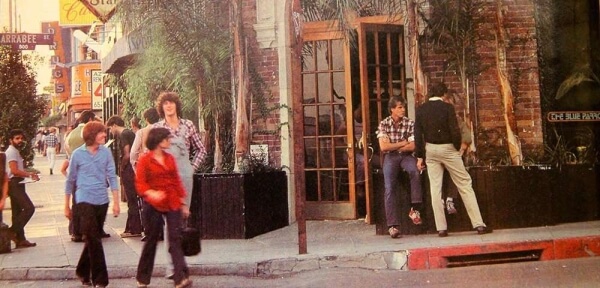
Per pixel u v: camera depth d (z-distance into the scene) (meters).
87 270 7.72
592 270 7.78
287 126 11.25
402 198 9.67
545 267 8.08
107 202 7.57
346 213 11.34
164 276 8.17
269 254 8.65
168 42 10.83
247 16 11.53
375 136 11.15
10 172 9.86
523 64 11.26
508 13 11.23
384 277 7.75
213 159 11.33
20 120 18.78
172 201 7.18
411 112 11.27
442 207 9.41
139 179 7.18
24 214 9.90
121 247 9.70
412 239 9.27
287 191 11.20
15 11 24.11
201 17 10.87
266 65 11.48
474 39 10.77
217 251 9.04
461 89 10.98
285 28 11.29
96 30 24.19
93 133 7.46
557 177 10.16
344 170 11.41
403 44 11.33
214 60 10.93
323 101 11.49
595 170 10.37
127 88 14.20
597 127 11.59
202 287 7.57
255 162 10.64
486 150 11.02
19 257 9.14
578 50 11.62
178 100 8.27
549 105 11.52
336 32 11.23
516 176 9.89
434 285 7.22
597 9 11.67
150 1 10.66
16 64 19.16
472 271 7.97
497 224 9.80
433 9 10.68
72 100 31.16
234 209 9.96
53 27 33.75
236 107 10.98
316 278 7.81
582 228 9.70
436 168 9.39
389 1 10.59
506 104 10.58
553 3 11.45
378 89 11.20
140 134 8.31
